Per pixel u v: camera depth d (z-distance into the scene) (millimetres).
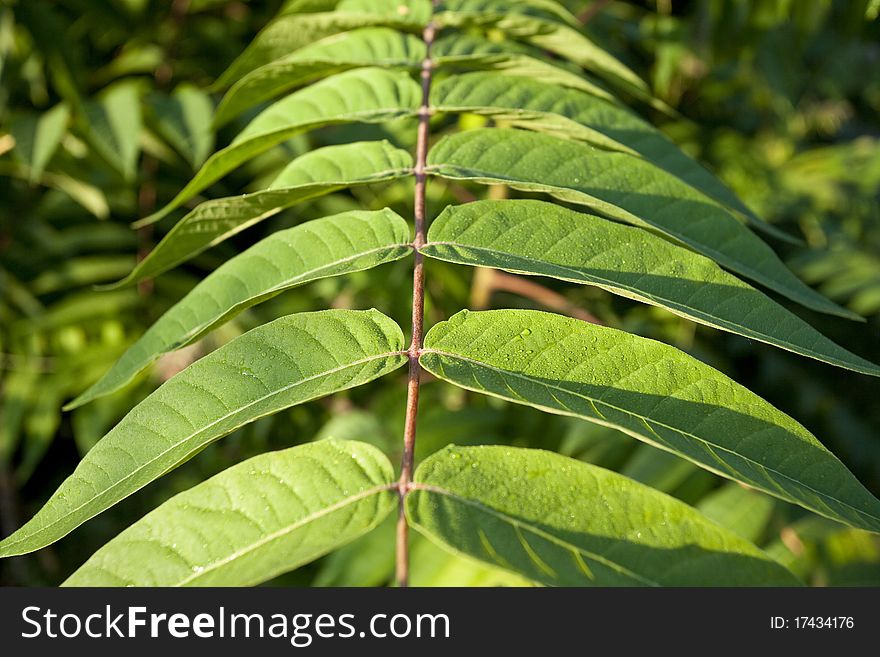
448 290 1996
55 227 2182
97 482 767
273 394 789
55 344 2180
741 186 2207
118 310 2168
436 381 1924
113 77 2117
